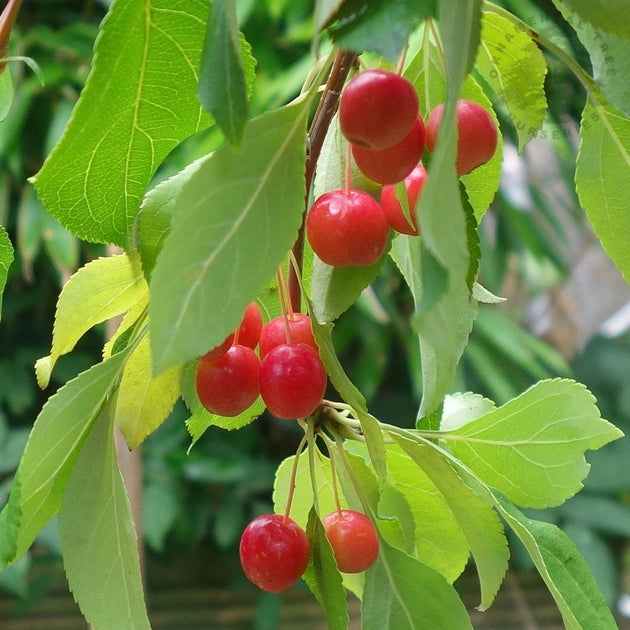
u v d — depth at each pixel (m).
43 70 1.14
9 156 1.13
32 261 1.24
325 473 0.43
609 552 1.29
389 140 0.33
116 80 0.36
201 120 0.38
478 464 0.42
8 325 1.39
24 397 1.28
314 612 1.35
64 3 1.30
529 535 0.38
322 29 0.30
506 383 1.24
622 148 0.39
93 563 0.37
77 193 0.37
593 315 1.67
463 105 0.35
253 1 1.04
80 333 0.39
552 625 1.29
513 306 1.70
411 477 0.42
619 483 1.33
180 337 0.31
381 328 1.26
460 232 0.30
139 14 0.35
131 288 0.39
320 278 0.37
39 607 1.36
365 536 0.38
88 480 0.37
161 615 1.36
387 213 0.36
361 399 0.35
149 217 0.36
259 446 1.39
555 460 0.42
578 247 1.59
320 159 0.39
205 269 0.31
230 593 1.42
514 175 1.28
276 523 0.38
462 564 0.43
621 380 1.54
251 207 0.32
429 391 0.36
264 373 0.36
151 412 0.41
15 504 0.35
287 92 1.02
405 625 0.38
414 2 0.30
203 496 1.35
